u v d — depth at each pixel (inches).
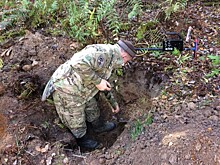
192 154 112.7
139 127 130.6
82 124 137.6
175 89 145.3
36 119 140.1
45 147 126.3
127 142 127.8
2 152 123.9
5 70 158.7
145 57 162.1
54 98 131.6
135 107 152.8
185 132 120.3
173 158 113.5
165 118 131.5
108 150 127.0
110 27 176.1
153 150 118.7
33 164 121.3
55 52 167.8
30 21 188.4
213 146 112.6
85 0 182.4
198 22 178.9
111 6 172.9
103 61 115.3
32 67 160.6
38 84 152.2
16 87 149.7
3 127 134.3
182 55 160.7
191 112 131.6
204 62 156.2
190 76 150.2
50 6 187.5
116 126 153.2
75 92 125.9
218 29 174.9
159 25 178.7
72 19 171.0
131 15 170.9
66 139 136.3
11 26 187.0
